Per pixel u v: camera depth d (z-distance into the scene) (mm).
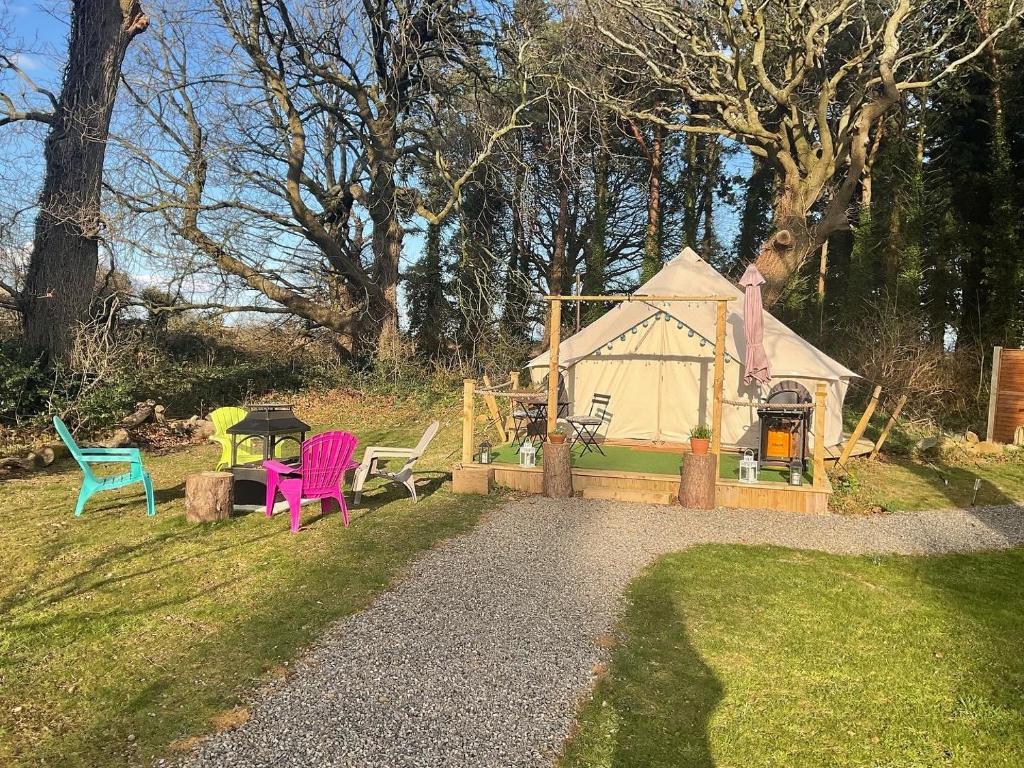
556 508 8367
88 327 14312
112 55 14711
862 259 22109
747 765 3291
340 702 3705
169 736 3361
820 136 17625
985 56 19406
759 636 4750
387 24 18438
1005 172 18297
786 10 16828
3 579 5598
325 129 20312
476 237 22828
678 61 18984
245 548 6484
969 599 5691
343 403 18578
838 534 7594
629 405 12328
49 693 3764
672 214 28484
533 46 18391
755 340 10336
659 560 6391
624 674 4133
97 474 10297
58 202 14062
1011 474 11852
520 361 22922
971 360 18078
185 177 16578
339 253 19469
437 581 5648
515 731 3484
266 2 17625
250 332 22172
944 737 3568
